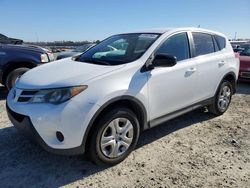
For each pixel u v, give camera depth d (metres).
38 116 2.91
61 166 3.36
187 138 4.30
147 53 3.67
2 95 6.93
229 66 5.20
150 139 4.21
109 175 3.20
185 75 4.13
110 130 3.26
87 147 3.14
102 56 3.97
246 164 3.53
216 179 3.17
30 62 6.65
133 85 3.37
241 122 5.11
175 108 4.11
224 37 5.40
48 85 3.04
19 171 3.23
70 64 3.77
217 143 4.14
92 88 3.03
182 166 3.43
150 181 3.09
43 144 2.98
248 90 8.16
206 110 5.70
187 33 4.43
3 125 4.63
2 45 6.70
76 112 2.90
